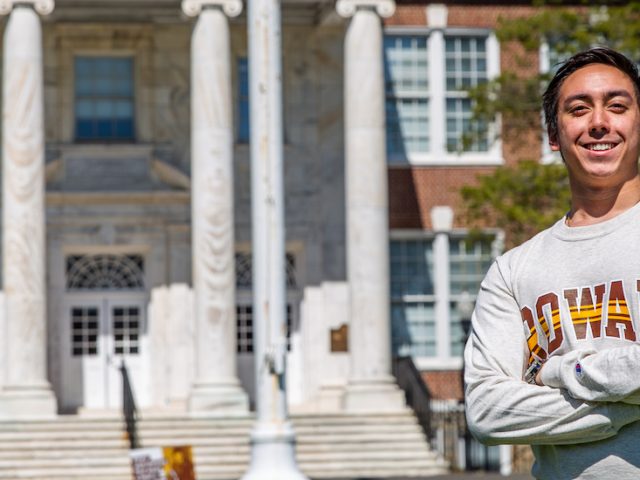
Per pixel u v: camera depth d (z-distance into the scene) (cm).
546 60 4619
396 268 4581
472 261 4591
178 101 4497
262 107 2988
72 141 4447
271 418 2917
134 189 4438
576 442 504
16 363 3919
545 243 536
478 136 3781
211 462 3762
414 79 4622
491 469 4016
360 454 3844
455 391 4531
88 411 4338
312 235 4516
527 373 529
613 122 519
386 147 4584
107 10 4425
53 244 4406
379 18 4212
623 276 506
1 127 4356
